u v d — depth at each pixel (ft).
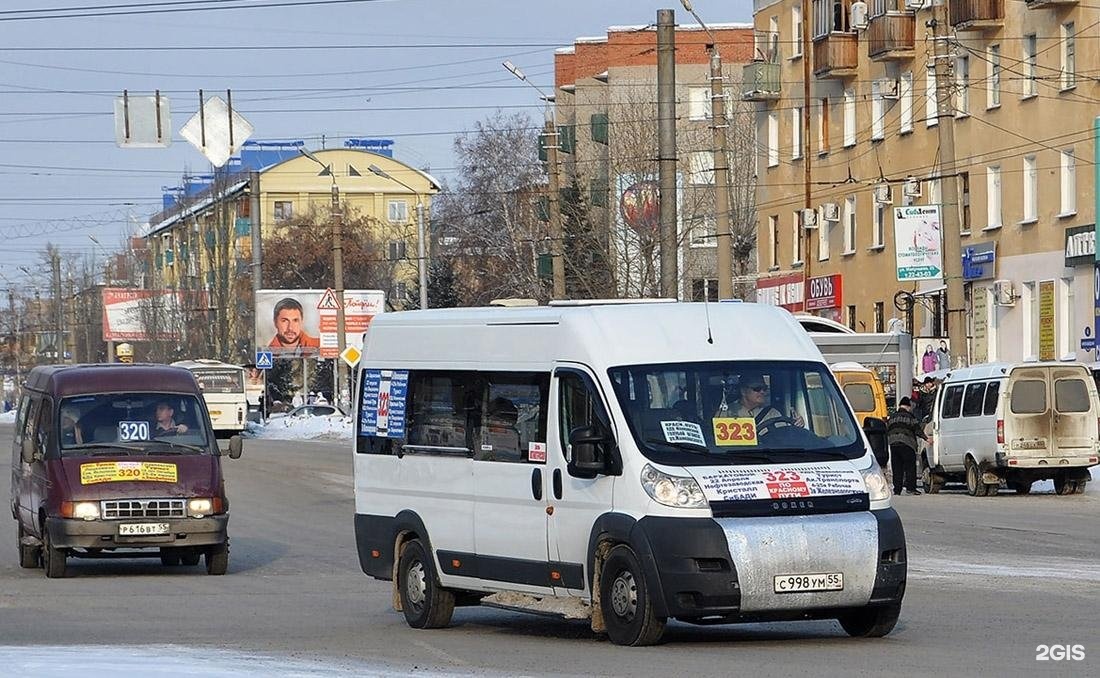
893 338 154.20
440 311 53.26
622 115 275.39
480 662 42.22
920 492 127.75
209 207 326.03
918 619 50.37
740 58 307.37
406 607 53.11
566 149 277.85
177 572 75.66
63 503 71.20
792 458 44.21
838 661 40.86
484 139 301.63
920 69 195.42
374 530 54.90
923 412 137.39
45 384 77.20
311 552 84.79
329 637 49.34
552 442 46.93
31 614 56.95
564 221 245.45
